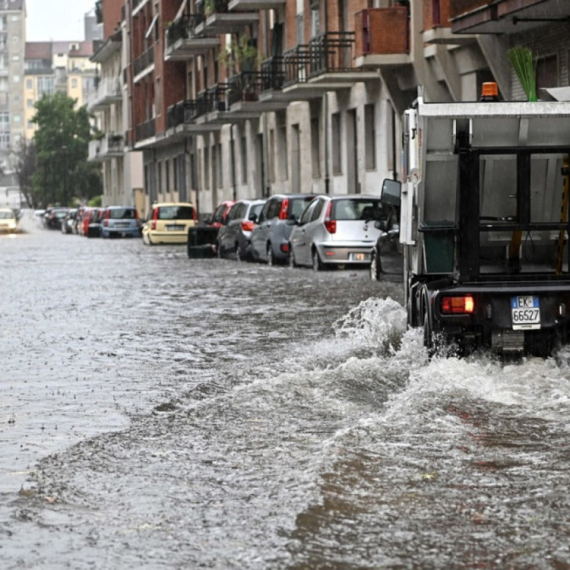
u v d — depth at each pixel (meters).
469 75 67.38
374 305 40.09
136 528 13.98
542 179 24.47
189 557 12.82
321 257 61.94
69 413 21.72
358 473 16.12
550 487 15.34
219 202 138.88
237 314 39.97
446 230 24.12
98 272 69.12
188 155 154.75
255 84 108.75
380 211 61.78
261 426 19.94
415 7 71.00
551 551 12.72
